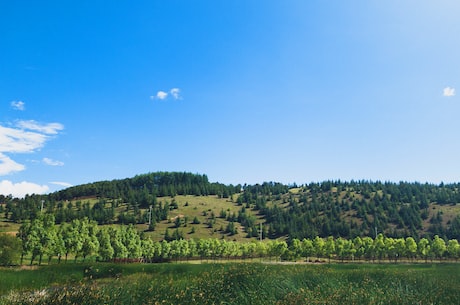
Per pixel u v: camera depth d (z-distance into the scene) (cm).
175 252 9494
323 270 1452
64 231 6444
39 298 820
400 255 10275
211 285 1038
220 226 17162
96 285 955
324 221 16575
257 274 1212
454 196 17875
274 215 18850
